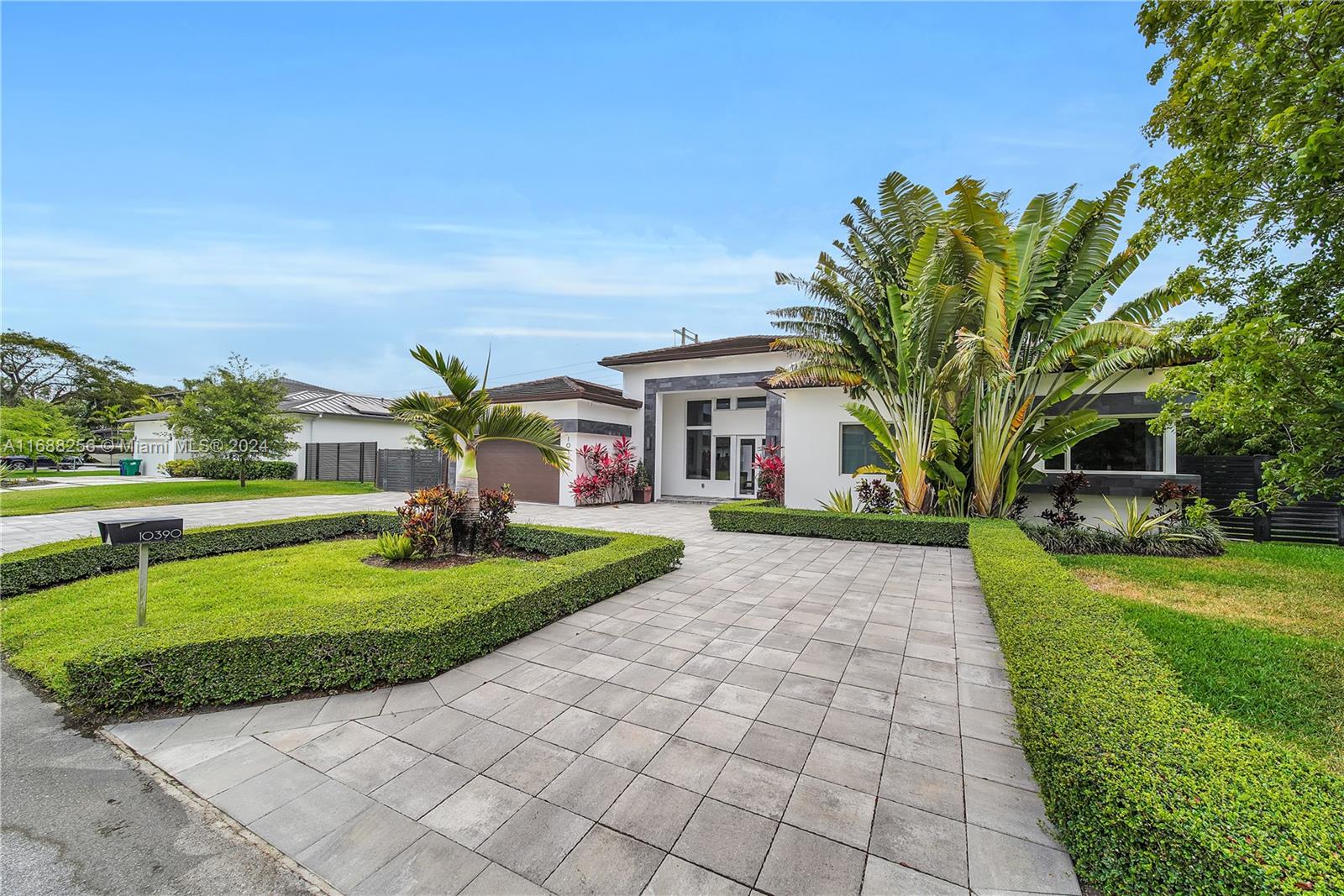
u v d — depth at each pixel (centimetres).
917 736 288
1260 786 173
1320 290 426
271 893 188
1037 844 206
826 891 185
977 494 880
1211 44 431
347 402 2564
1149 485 916
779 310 1012
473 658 392
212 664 324
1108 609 369
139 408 3278
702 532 1006
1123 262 774
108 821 225
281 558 720
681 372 1661
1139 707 225
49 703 328
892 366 920
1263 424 439
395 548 686
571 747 277
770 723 301
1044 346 838
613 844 208
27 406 2241
